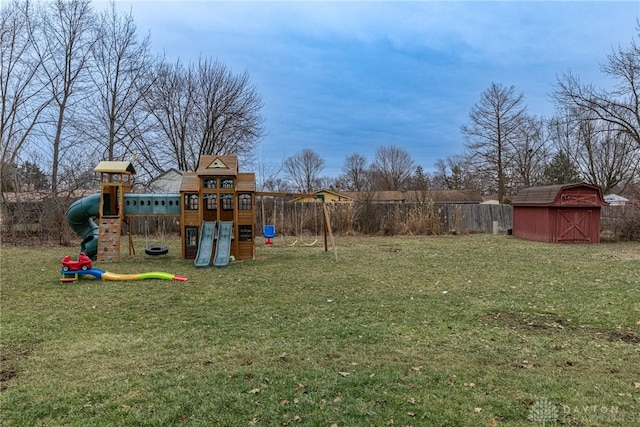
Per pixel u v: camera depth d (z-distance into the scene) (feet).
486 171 112.37
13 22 57.26
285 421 8.66
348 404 9.37
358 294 21.27
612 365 11.80
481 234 67.92
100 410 9.09
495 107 109.60
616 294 20.95
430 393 9.94
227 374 11.02
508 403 9.45
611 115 74.95
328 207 65.98
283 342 13.69
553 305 18.83
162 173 75.87
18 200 50.80
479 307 18.52
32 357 12.32
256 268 30.17
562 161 104.06
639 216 53.57
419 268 30.04
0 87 57.11
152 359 12.17
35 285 23.32
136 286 23.26
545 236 52.75
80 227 37.73
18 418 8.73
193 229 36.35
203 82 81.00
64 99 62.69
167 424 8.54
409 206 69.10
